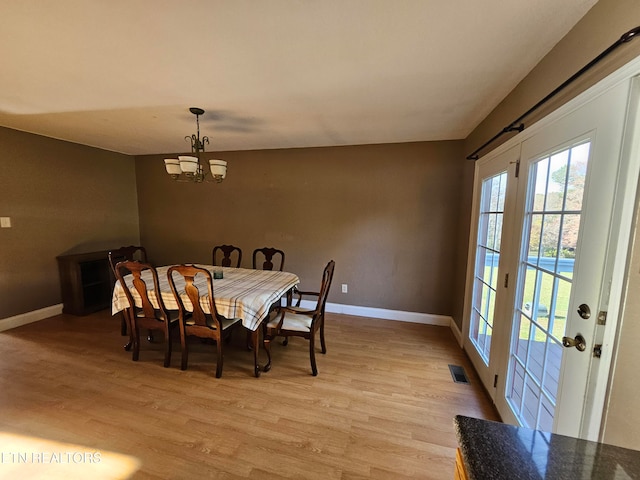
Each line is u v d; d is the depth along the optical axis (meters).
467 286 2.83
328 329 3.35
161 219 4.55
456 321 3.24
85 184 3.88
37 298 3.41
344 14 1.23
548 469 0.62
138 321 2.50
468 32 1.35
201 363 2.54
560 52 1.38
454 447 1.65
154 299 2.42
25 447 1.60
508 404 1.76
